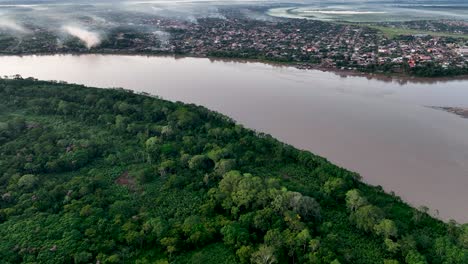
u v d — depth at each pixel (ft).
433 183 370.32
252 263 261.65
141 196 342.64
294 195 313.32
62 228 290.15
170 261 271.08
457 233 283.18
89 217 302.86
